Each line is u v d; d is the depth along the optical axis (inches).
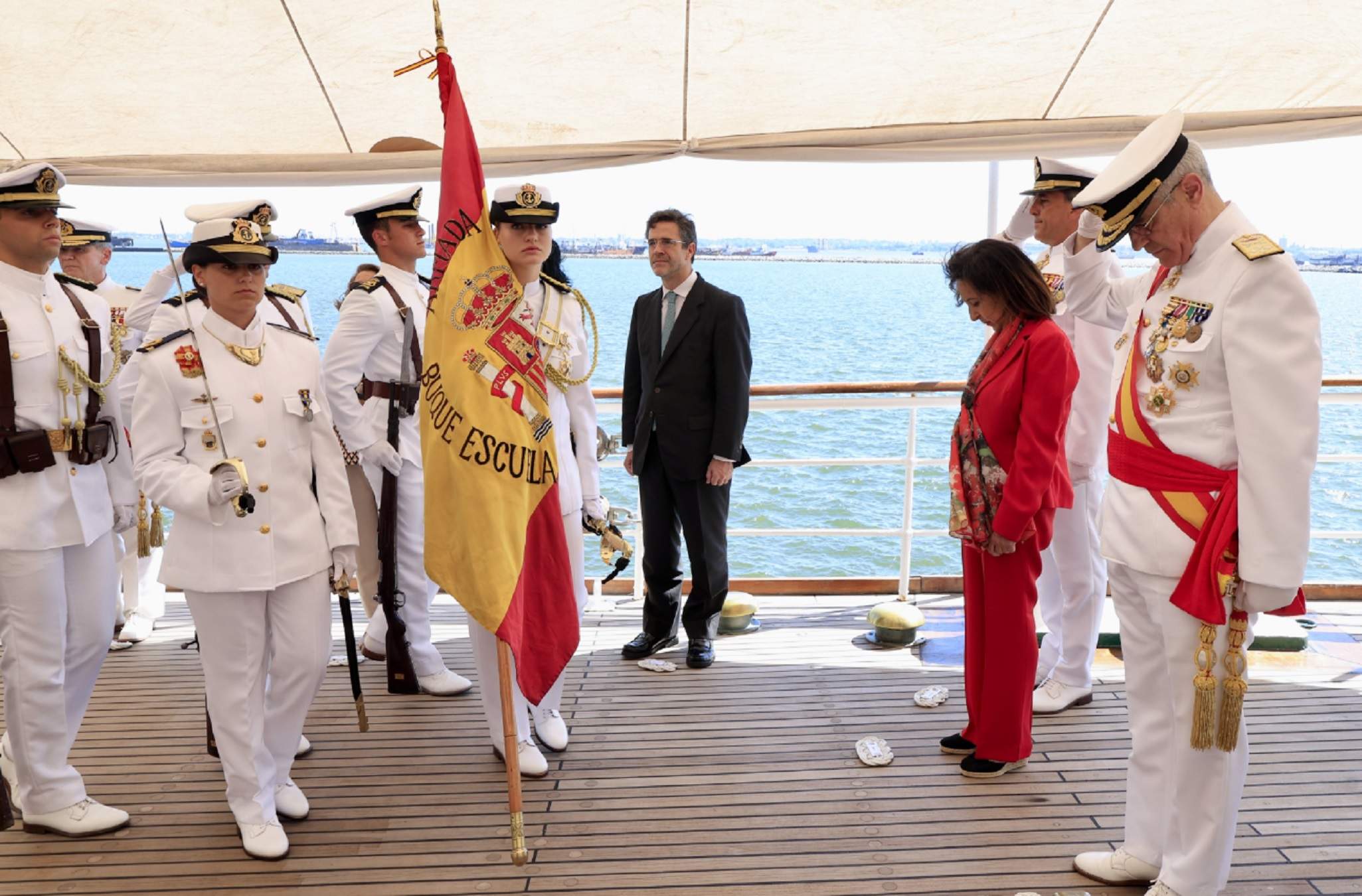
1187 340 89.4
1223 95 177.9
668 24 163.0
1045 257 144.3
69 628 117.5
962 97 181.9
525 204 121.0
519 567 110.0
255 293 107.7
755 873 106.9
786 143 187.8
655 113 188.5
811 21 161.5
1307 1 151.5
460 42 166.4
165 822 119.8
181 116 185.3
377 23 160.7
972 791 123.4
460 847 113.0
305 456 111.8
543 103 184.7
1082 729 139.6
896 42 166.2
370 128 192.9
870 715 145.3
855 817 117.9
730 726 142.4
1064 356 112.8
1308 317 83.5
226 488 100.2
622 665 165.2
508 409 110.0
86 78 171.3
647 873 107.3
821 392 183.2
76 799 118.0
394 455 145.6
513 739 105.8
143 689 159.0
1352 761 129.0
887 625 171.0
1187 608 88.4
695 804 121.3
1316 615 182.4
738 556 531.5
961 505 120.6
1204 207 89.2
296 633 110.3
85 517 114.4
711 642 166.2
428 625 156.8
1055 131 182.9
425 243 150.4
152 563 182.2
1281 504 83.6
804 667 163.3
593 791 124.8
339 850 112.9
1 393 108.6
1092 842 112.2
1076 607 144.1
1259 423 84.0
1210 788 92.7
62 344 112.7
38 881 107.9
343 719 146.7
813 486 651.5
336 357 139.6
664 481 164.2
